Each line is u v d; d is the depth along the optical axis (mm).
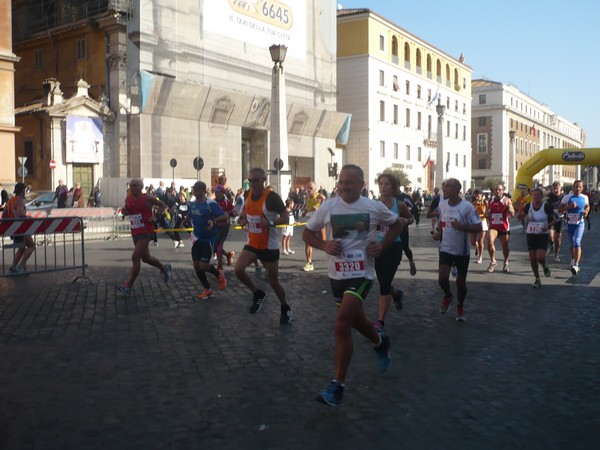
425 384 5562
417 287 11273
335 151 50000
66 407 4953
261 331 7664
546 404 5051
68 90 37125
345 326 4910
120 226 23344
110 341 7164
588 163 40719
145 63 34062
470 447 4172
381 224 5168
